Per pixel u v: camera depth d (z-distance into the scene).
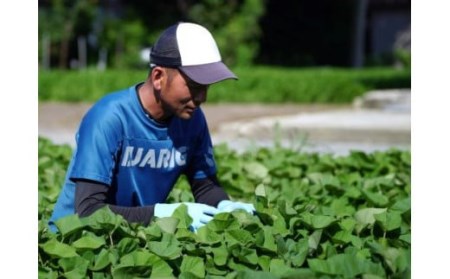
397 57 57.34
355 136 21.02
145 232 5.34
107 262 4.93
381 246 4.99
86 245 5.07
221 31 41.50
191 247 5.14
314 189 7.49
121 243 5.11
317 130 21.38
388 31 64.69
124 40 43.72
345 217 6.02
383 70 44.44
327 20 49.91
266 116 26.16
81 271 4.91
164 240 5.22
